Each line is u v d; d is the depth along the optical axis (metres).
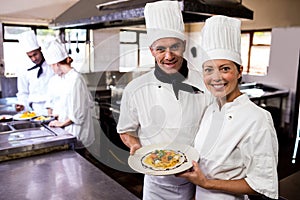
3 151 1.59
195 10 1.57
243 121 1.01
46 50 2.22
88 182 1.35
